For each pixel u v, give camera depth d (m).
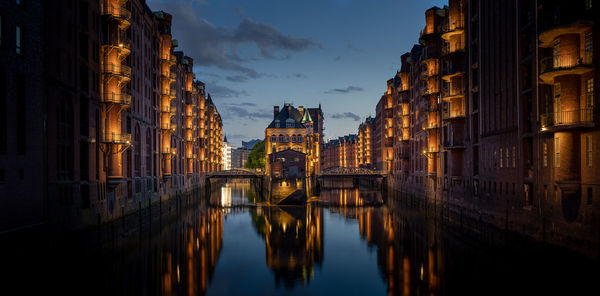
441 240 39.25
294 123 110.62
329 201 81.19
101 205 36.62
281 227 49.94
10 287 23.64
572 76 25.16
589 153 24.16
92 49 36.47
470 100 42.78
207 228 48.59
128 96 40.91
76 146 32.31
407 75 78.81
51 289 24.33
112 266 29.83
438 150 54.53
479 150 40.06
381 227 48.72
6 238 23.89
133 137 45.75
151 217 52.28
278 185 79.69
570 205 25.31
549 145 27.44
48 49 28.94
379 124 123.50
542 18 27.67
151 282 26.75
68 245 30.33
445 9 55.88
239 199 89.69
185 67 84.69
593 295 22.20
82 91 34.03
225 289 25.98
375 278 28.12
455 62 45.56
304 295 24.88
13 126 25.03
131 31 45.56
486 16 38.88
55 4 29.86
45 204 27.91
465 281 25.94
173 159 67.56
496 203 35.94
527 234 30.25
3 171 23.94
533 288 23.84
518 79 31.97
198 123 100.19
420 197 65.38
